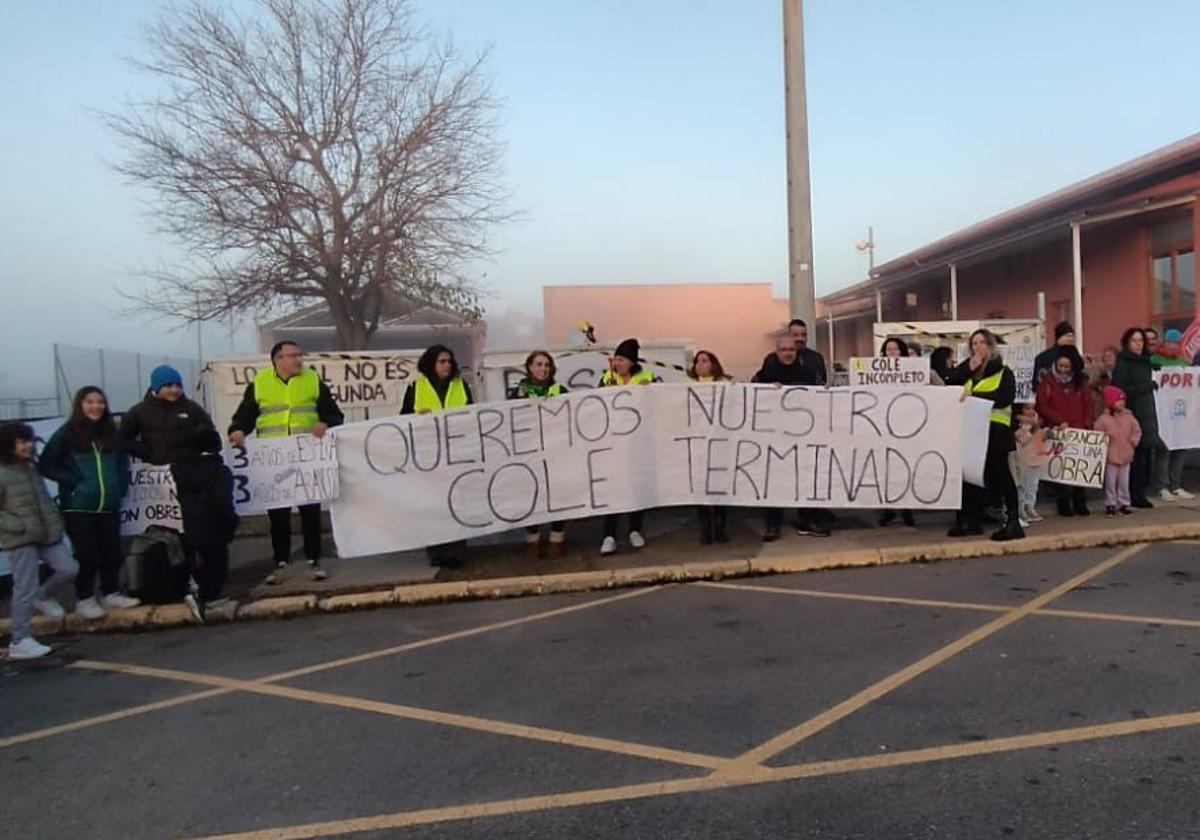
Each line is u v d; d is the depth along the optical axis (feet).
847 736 13.52
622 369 27.27
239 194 66.13
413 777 12.82
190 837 11.35
